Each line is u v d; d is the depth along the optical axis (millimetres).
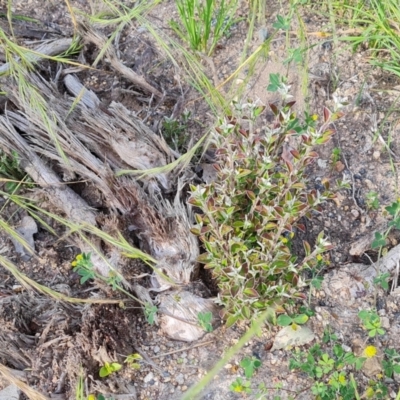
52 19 1035
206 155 847
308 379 675
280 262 657
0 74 854
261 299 666
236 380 652
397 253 753
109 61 958
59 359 682
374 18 837
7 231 766
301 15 952
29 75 857
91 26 933
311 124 744
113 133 790
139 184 801
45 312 728
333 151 823
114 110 814
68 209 795
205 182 822
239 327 715
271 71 894
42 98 813
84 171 791
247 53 928
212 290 755
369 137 845
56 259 788
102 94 938
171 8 1018
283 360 690
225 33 955
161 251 756
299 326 704
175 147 848
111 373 687
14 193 818
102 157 821
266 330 707
